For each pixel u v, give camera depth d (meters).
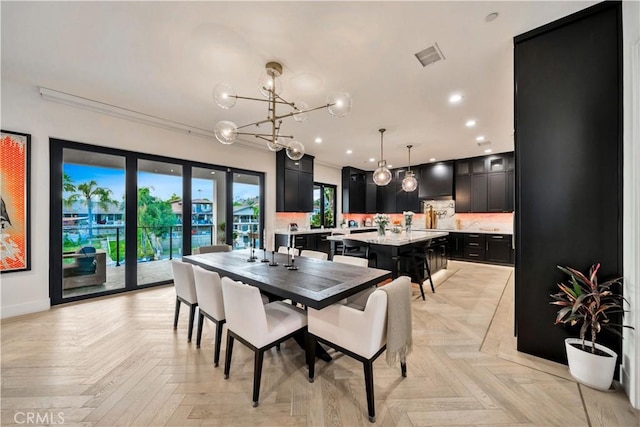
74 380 1.89
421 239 4.32
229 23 1.97
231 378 1.95
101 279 3.70
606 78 1.87
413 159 6.86
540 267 2.14
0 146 2.84
